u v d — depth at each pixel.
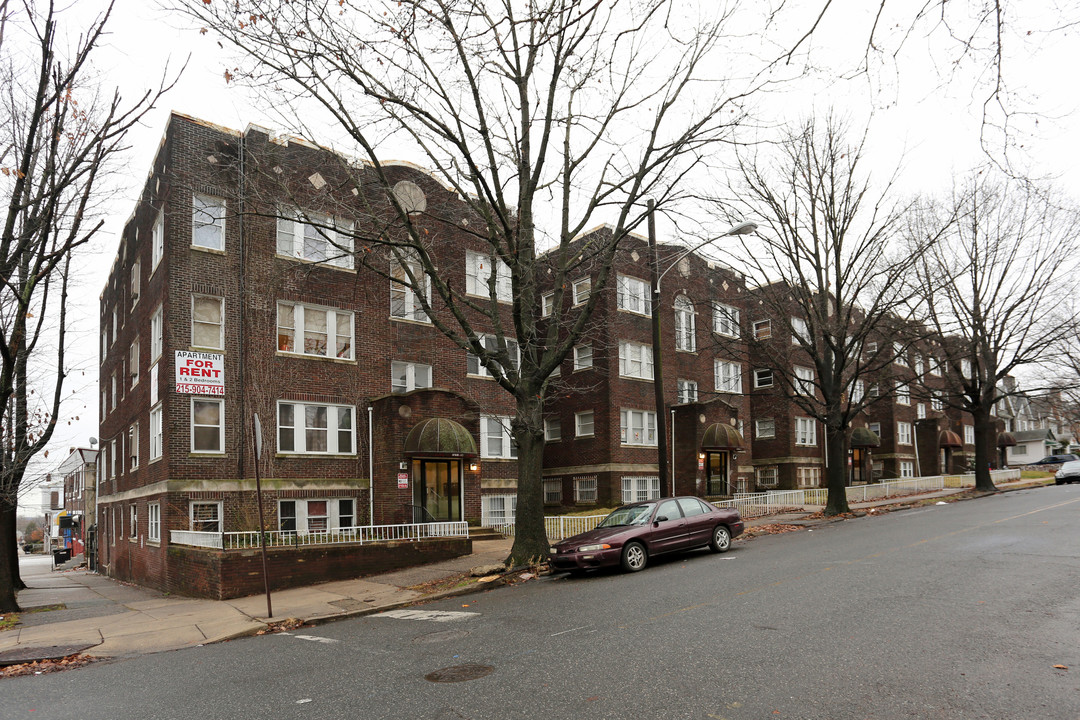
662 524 14.76
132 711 6.86
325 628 11.14
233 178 19.44
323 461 20.84
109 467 29.73
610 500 27.83
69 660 9.88
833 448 24.67
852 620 8.33
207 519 18.80
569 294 30.06
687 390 32.06
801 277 23.89
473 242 26.03
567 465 29.78
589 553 13.66
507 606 11.19
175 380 18.53
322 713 6.27
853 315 32.81
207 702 6.98
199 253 19.36
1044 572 10.82
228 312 19.67
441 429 21.33
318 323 21.42
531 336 15.57
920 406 50.09
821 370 24.89
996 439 57.69
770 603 9.56
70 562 46.12
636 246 30.52
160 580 19.16
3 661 9.77
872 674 6.31
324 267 21.55
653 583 12.04
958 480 38.75
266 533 16.84
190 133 19.47
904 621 8.15
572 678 6.72
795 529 20.94
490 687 6.62
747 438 34.84
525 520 15.23
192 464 18.61
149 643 10.80
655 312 18.25
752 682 6.26
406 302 23.97
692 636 8.02
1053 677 6.00
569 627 9.03
